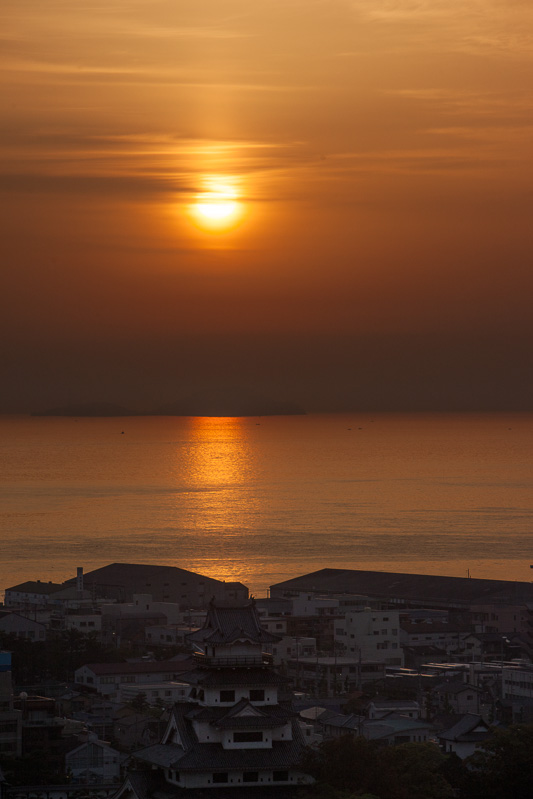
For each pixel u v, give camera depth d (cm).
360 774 19400
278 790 19150
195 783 19050
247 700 19500
